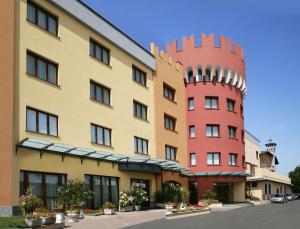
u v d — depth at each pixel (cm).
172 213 3064
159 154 4159
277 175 8550
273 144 10875
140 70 3962
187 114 5250
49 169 2566
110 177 3284
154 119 4116
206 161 5156
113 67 3459
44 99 2606
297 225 2427
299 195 9612
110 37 3416
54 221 2075
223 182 5434
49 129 2644
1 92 2294
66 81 2842
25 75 2459
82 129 2969
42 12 2705
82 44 3061
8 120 2280
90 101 3097
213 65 5312
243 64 5794
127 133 3588
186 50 5341
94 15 3209
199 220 2848
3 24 2347
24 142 2312
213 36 5375
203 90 5253
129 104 3666
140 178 3716
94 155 2991
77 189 2633
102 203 3148
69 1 2917
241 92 5762
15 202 2245
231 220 2844
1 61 2312
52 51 2730
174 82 4753
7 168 2238
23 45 2470
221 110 5309
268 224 2514
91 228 2134
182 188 4172
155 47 4269
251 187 7406
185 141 4950
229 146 5316
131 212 3191
